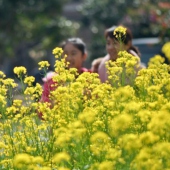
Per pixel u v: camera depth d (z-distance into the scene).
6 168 8.16
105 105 8.70
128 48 11.18
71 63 11.55
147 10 30.50
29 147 8.26
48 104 9.04
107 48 10.93
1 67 54.84
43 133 8.80
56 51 9.58
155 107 8.41
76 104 8.89
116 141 7.87
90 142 8.18
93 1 56.12
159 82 9.19
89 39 64.75
